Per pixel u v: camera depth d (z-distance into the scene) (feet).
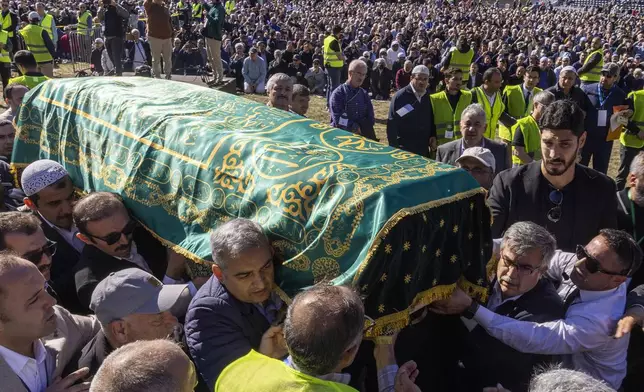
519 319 9.35
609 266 9.03
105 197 9.77
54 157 12.19
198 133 9.87
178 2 97.71
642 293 9.45
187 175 9.58
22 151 12.87
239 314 8.02
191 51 52.49
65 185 11.12
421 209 7.75
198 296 8.23
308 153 8.93
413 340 9.48
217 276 8.07
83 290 9.65
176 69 50.83
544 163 11.46
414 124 22.04
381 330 7.88
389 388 8.05
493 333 9.01
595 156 25.72
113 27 39.81
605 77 25.18
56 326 8.21
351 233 7.64
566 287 10.21
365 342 9.03
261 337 8.22
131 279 8.17
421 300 8.43
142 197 10.07
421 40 74.43
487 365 9.44
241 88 53.47
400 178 8.14
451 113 22.17
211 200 9.18
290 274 8.04
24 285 7.38
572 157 11.05
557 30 105.09
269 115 10.77
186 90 12.36
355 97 23.57
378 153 9.21
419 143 22.34
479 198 8.75
